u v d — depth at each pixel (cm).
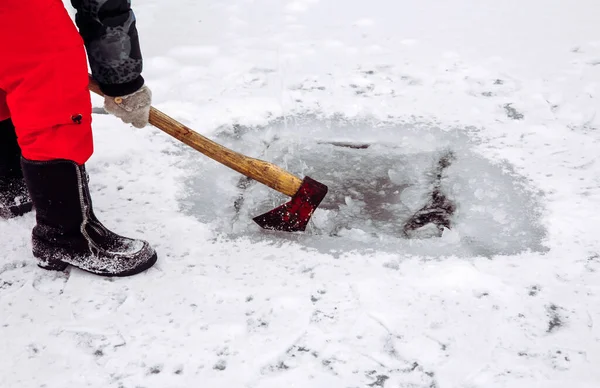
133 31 231
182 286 244
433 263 251
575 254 254
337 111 362
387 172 313
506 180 301
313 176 310
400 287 239
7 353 217
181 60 417
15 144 271
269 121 354
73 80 221
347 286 241
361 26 462
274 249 262
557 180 298
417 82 390
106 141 329
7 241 269
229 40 442
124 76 235
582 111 352
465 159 318
